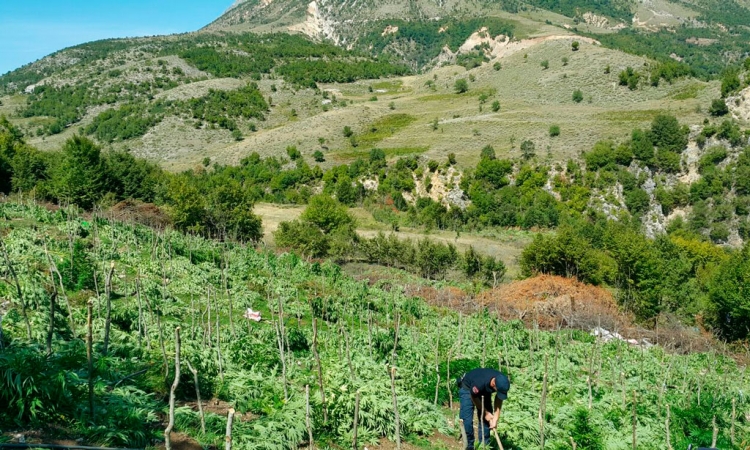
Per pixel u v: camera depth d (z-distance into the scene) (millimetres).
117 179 45031
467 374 8367
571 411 11828
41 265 16734
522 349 20422
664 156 79000
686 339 29188
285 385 9984
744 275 31438
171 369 9867
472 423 8242
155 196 48281
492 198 73375
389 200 81250
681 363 21719
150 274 20672
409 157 90125
